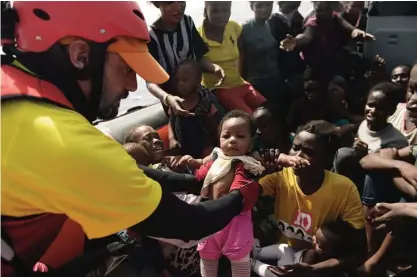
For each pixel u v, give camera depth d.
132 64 1.12
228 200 1.28
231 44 3.18
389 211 1.85
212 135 2.68
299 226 2.05
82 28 1.04
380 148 2.41
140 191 1.05
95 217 1.01
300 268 1.93
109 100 1.17
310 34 3.55
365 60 3.70
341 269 1.96
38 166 0.98
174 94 2.61
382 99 2.36
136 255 1.62
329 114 3.51
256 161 1.72
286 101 3.71
